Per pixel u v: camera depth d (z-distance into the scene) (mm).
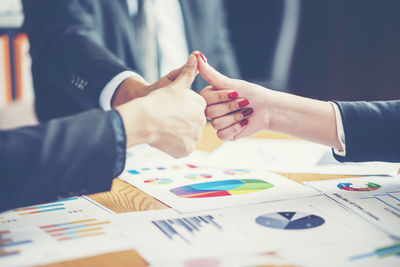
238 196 753
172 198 747
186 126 759
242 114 945
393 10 2557
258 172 916
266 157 1030
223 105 952
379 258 515
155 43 1687
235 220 640
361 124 817
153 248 548
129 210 689
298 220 637
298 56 2578
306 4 2562
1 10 2504
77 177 629
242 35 1850
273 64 1838
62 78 1158
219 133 987
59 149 619
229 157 1036
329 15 2596
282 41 1835
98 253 539
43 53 1218
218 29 1816
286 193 769
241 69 1869
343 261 508
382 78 2646
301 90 2670
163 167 961
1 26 2518
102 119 663
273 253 531
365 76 2666
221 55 1827
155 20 1687
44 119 1309
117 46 1538
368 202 717
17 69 2586
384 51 2615
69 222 638
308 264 500
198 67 955
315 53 2631
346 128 821
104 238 580
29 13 1258
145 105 720
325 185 816
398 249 539
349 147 816
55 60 1177
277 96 940
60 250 546
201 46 1789
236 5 1822
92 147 637
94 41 1180
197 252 536
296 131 921
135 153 1079
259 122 952
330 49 2631
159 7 1752
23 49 2566
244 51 1858
